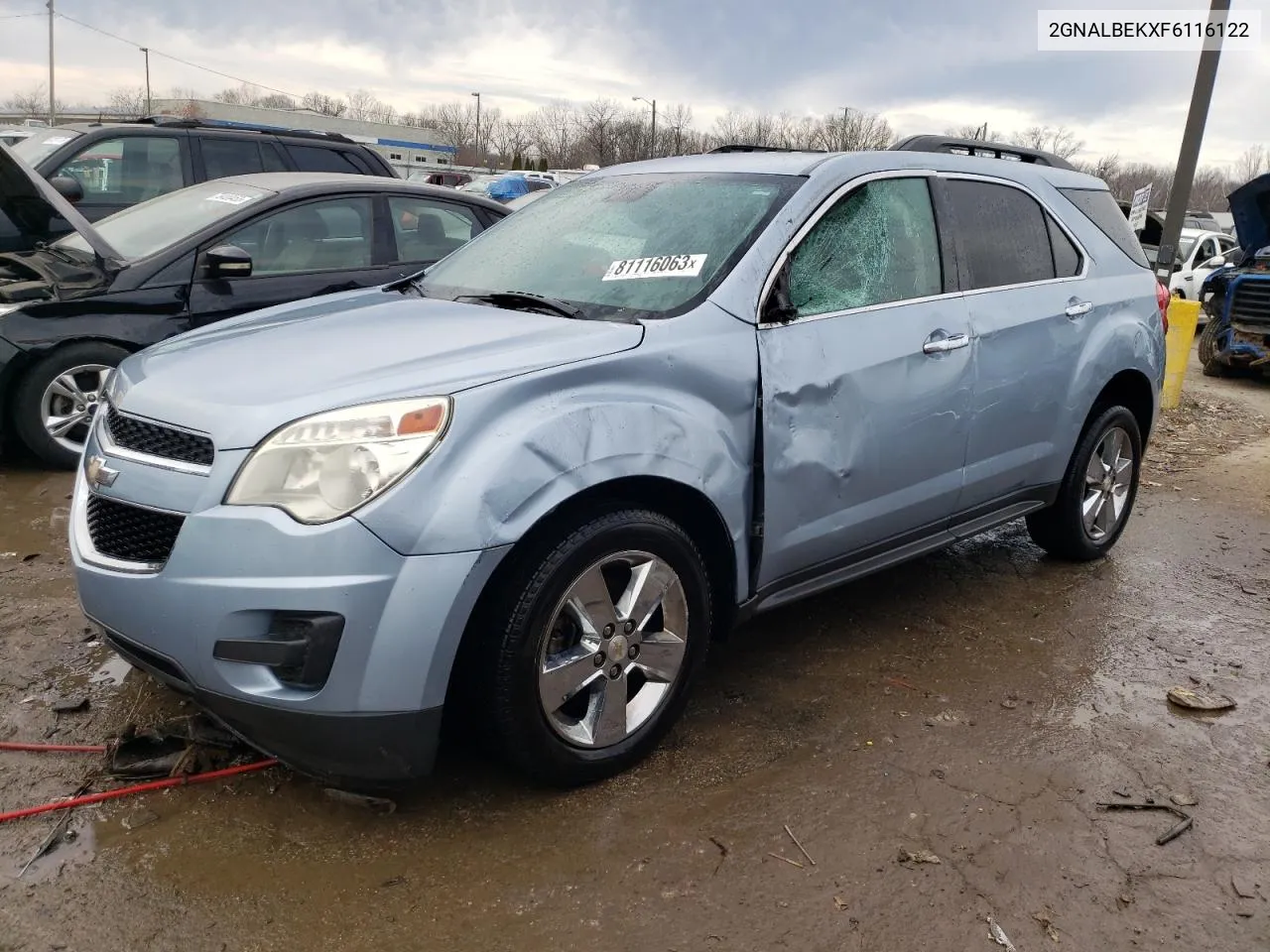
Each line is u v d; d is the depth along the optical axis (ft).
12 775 9.66
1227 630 14.44
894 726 11.28
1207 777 10.49
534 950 7.75
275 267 20.25
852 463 11.56
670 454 9.62
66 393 18.78
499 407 8.76
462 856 8.78
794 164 12.17
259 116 142.92
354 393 8.64
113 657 12.07
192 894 8.18
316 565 8.10
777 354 10.73
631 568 9.81
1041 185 14.94
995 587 15.75
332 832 9.04
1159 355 16.53
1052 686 12.44
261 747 8.82
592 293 11.30
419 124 250.98
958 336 12.69
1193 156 38.50
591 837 9.09
